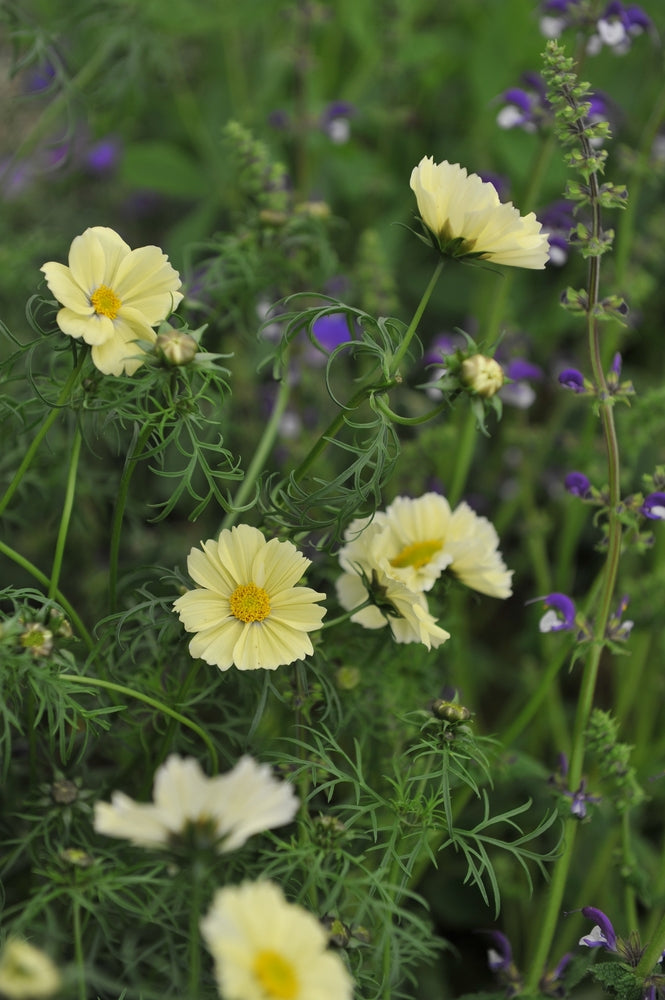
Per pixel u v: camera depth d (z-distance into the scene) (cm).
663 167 166
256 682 144
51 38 161
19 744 148
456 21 230
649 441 164
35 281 171
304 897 140
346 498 138
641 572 177
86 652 149
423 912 163
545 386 197
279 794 126
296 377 170
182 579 142
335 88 226
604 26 160
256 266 155
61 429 160
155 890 141
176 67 205
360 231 204
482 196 135
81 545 168
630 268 175
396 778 146
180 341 133
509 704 175
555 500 179
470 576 143
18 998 125
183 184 201
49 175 202
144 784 143
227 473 138
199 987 138
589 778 156
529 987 146
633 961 141
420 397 179
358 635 148
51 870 136
